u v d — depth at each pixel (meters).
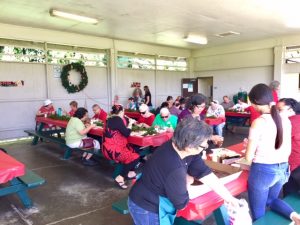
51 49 8.50
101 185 3.98
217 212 1.93
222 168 2.42
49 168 4.85
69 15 6.56
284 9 6.24
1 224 2.89
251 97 2.00
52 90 8.60
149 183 1.45
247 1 5.65
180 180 1.36
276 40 9.84
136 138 3.92
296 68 9.59
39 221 2.95
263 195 2.00
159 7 6.04
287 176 2.06
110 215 3.06
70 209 3.22
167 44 11.19
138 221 1.50
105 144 3.86
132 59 10.62
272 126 1.90
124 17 6.86
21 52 7.89
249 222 1.62
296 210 2.32
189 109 3.24
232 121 8.37
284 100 2.59
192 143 1.32
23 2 5.66
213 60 12.06
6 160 2.84
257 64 10.57
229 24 7.66
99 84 9.76
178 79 12.48
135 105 9.19
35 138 6.96
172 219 1.49
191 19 7.07
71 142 4.88
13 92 7.83
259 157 1.95
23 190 3.20
